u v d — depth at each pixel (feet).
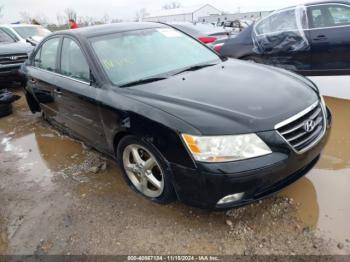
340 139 11.41
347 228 7.32
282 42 16.70
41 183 10.47
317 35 15.46
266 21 17.44
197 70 10.10
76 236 7.89
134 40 10.86
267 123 6.86
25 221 8.66
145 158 8.55
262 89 8.25
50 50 12.77
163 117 7.34
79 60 10.45
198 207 7.36
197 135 6.78
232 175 6.57
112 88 9.04
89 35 10.61
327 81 17.74
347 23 14.64
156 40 11.25
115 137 9.02
